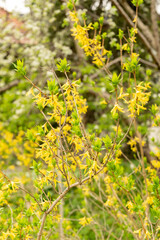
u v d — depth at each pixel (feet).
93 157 4.35
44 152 4.50
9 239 5.67
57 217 5.41
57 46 14.12
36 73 12.65
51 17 15.79
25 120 14.62
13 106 16.66
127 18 11.51
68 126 5.25
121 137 4.82
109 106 15.51
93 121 17.30
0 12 16.21
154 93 14.85
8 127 15.20
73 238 8.38
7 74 15.37
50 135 4.40
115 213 7.31
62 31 15.57
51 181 4.90
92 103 15.94
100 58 6.47
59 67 4.30
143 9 16.85
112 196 7.74
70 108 5.21
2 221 5.56
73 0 6.00
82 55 14.58
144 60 15.49
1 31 16.37
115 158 4.89
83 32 5.99
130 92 5.46
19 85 15.72
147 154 11.51
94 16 14.58
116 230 11.05
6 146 12.84
